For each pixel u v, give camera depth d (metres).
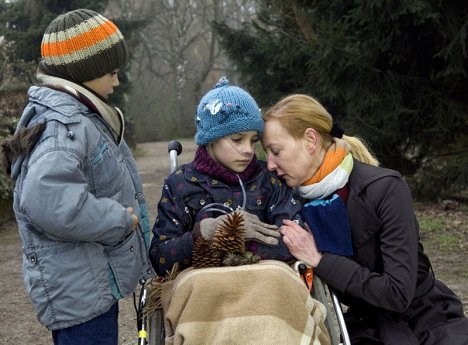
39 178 2.35
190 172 2.59
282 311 2.18
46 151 2.40
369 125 8.98
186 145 30.73
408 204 2.54
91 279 2.51
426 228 7.77
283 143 2.57
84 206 2.39
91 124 2.56
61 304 2.49
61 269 2.47
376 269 2.59
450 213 8.58
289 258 2.53
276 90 11.73
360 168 2.64
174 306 2.24
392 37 8.29
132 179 2.92
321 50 8.69
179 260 2.46
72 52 2.60
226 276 2.23
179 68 41.38
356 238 2.57
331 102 9.95
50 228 2.36
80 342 2.54
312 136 2.58
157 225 2.60
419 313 2.59
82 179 2.44
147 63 42.22
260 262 2.37
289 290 2.23
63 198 2.35
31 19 20.92
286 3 10.45
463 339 2.47
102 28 2.65
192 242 2.43
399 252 2.49
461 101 9.12
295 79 10.76
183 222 2.57
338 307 2.49
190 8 40.47
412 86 9.08
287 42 10.22
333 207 2.55
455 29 8.03
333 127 2.67
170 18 40.56
